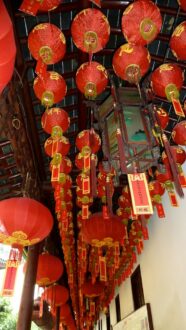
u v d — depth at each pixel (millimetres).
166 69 3389
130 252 8445
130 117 3652
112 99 3943
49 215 4738
